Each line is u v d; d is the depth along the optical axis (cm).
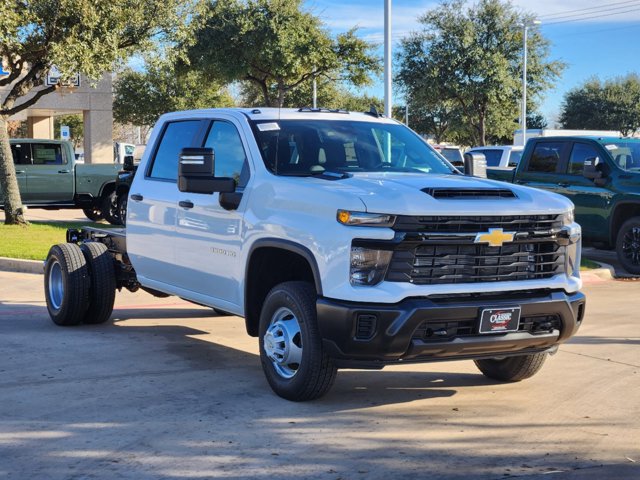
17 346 784
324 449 501
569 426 554
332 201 548
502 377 668
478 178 639
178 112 767
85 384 647
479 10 4366
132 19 1803
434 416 573
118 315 977
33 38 1770
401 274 530
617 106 6506
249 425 545
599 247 1473
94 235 925
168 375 678
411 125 5903
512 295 560
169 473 460
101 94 3622
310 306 566
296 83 4003
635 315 991
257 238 610
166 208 736
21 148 1988
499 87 4278
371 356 535
